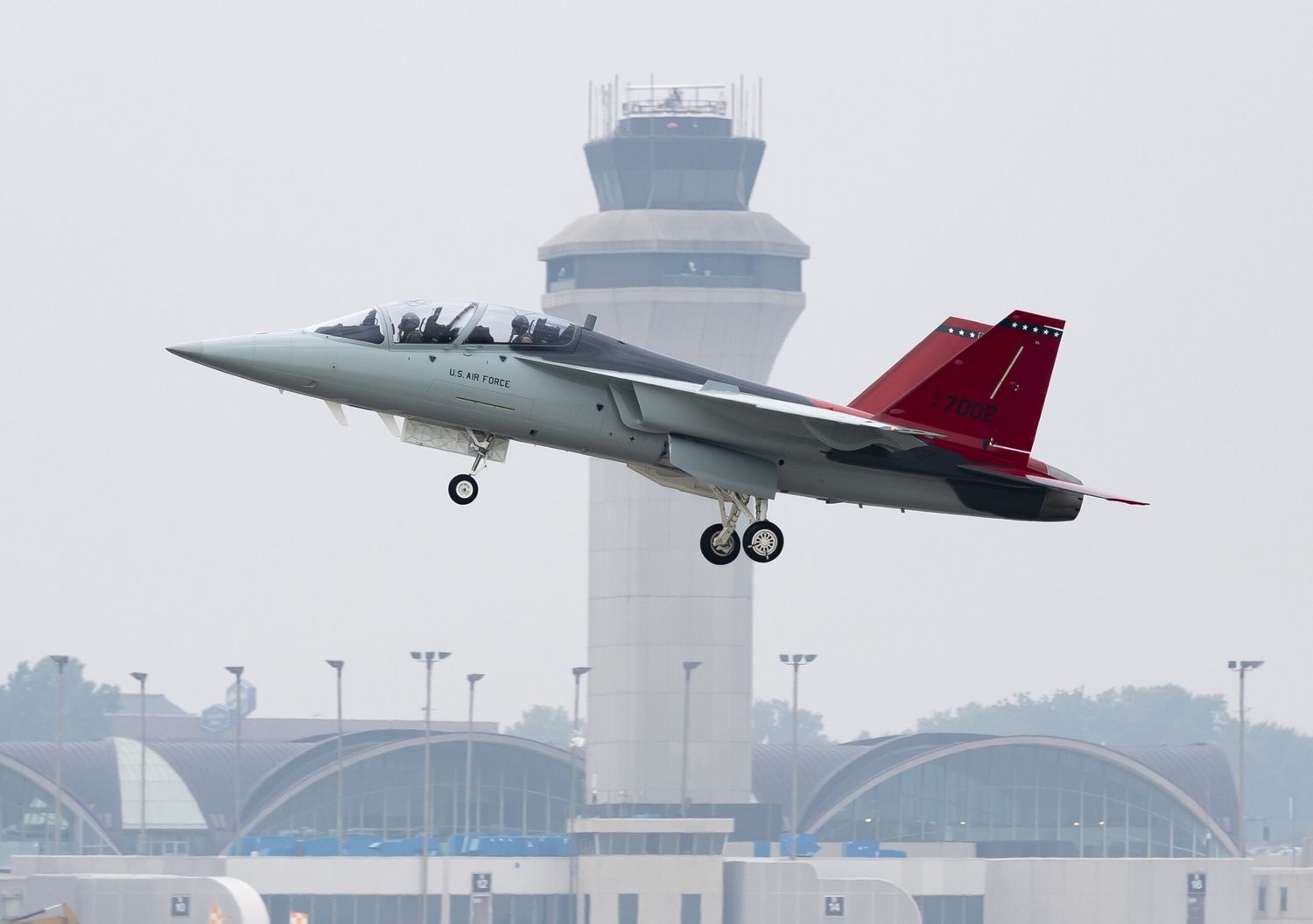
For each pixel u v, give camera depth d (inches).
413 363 5497.1
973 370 5762.8
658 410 5561.0
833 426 5600.4
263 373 5442.9
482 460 5708.7
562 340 5620.1
